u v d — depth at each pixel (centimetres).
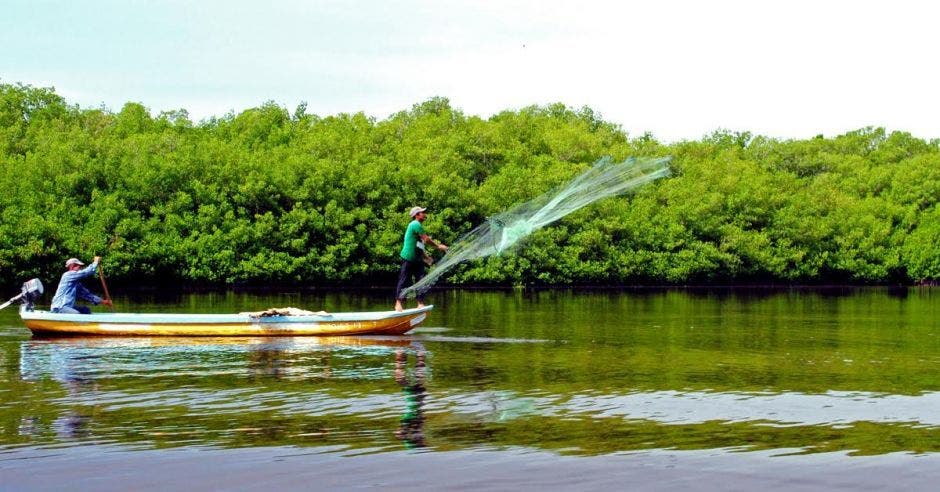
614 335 2509
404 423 1293
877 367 1862
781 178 8500
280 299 4566
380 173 6681
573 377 1695
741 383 1642
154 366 1797
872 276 8156
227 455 1123
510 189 7175
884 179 9375
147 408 1383
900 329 2817
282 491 997
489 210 7044
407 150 7525
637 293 5934
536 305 4206
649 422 1312
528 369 1791
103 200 5791
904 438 1229
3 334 2372
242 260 5966
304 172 6481
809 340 2420
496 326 2803
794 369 1827
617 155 8456
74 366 1794
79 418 1310
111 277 5706
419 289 2473
